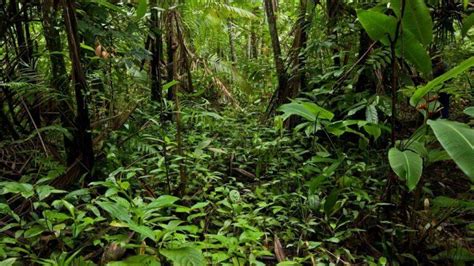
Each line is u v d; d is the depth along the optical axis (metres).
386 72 3.64
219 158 3.70
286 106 2.61
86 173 2.65
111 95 3.50
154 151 3.20
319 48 3.93
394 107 2.36
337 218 2.72
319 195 2.92
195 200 2.86
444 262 2.32
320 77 3.97
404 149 2.35
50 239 2.08
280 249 2.36
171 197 1.72
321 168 3.16
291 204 2.82
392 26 2.37
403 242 2.47
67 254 1.88
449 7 3.84
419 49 2.40
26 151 2.99
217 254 1.91
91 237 2.14
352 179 2.79
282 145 3.79
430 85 2.10
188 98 4.58
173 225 1.67
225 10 5.23
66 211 2.40
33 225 2.13
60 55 2.79
